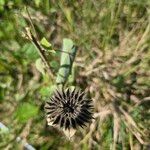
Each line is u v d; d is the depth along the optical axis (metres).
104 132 0.13
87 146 0.12
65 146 0.12
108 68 0.13
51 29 0.13
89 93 0.13
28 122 0.12
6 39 0.13
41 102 0.12
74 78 0.13
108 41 0.13
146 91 0.13
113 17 0.13
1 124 0.12
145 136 0.13
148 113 0.13
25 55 0.13
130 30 0.13
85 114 0.10
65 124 0.10
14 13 0.13
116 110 0.13
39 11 0.13
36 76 0.13
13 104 0.13
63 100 0.10
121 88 0.13
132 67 0.13
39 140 0.12
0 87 0.13
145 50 0.13
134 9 0.13
